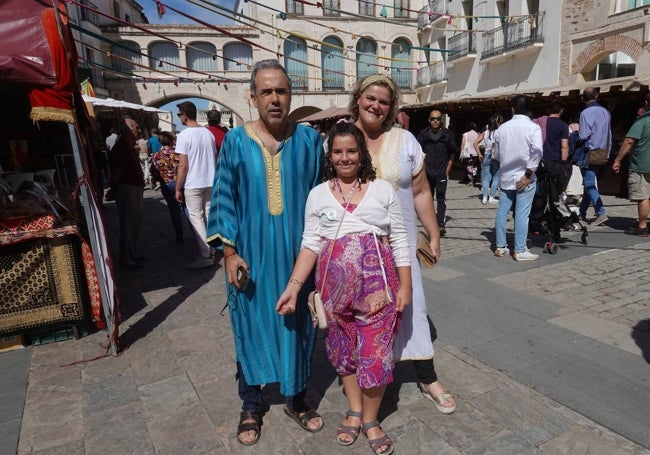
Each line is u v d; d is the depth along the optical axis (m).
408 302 2.12
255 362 2.23
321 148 2.30
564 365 2.89
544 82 15.48
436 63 22.05
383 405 2.55
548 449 2.15
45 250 3.34
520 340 3.24
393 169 2.24
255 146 2.12
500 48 17.22
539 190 5.32
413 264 2.39
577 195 6.41
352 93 2.29
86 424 2.46
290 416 2.46
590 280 4.39
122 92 24.78
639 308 3.71
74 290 3.45
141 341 3.46
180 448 2.25
